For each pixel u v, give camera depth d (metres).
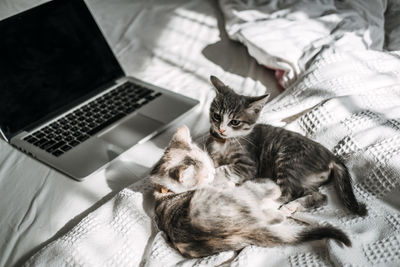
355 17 1.73
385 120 1.24
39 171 1.30
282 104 1.42
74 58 1.59
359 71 1.43
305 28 1.65
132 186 1.19
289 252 0.95
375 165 1.10
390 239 0.93
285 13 1.75
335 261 0.88
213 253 0.99
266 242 0.96
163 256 0.99
